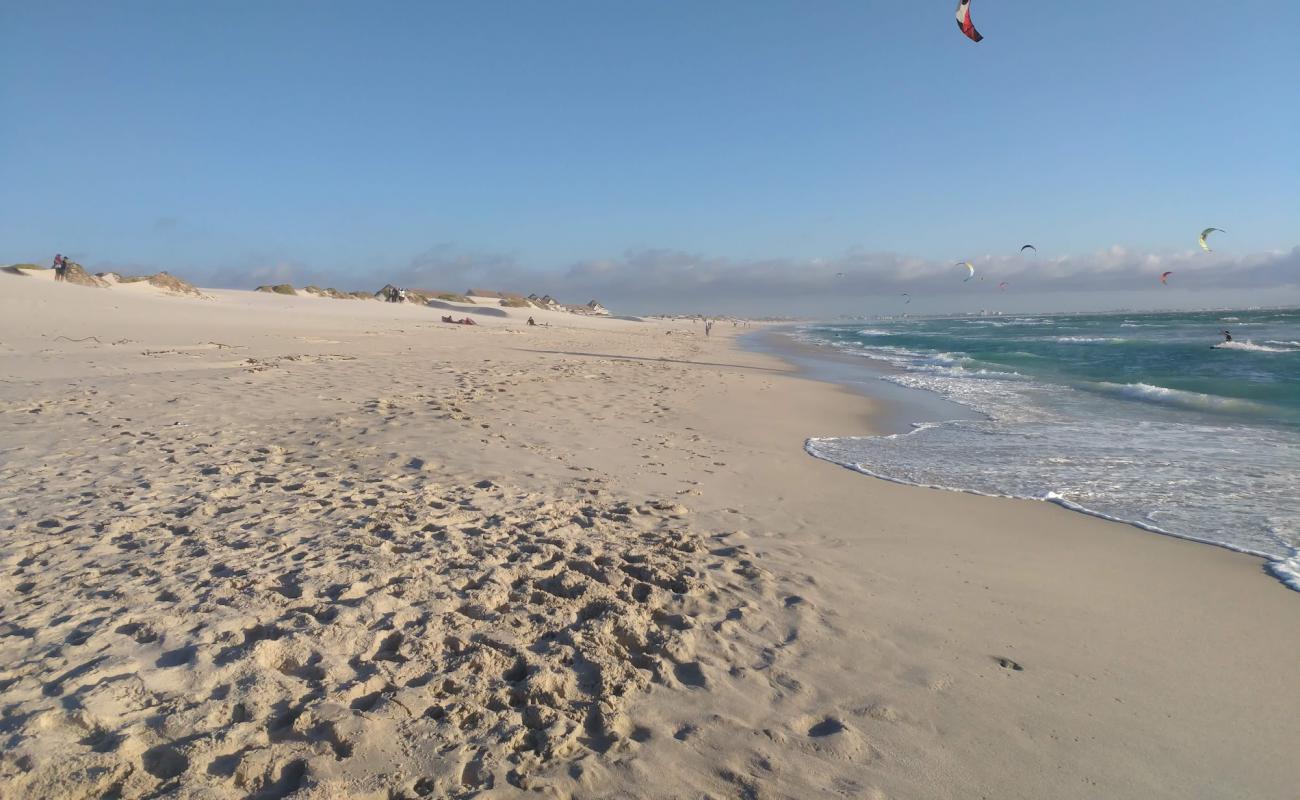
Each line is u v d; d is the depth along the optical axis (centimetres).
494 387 1323
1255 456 927
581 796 255
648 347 3425
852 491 752
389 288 6331
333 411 988
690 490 700
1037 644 400
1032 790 277
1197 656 390
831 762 287
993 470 865
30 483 596
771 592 450
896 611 436
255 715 281
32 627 343
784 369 2459
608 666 338
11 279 2681
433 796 247
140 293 3478
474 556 466
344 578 416
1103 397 1591
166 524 506
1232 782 286
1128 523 646
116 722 268
